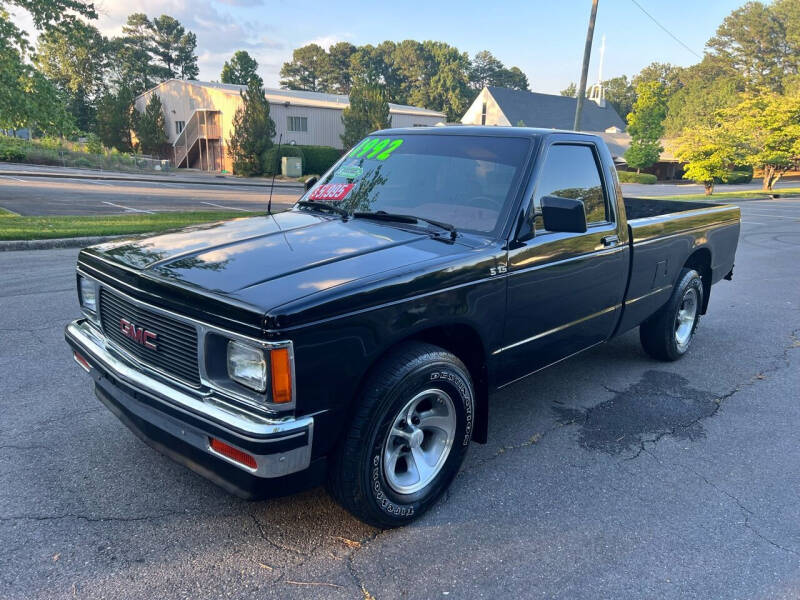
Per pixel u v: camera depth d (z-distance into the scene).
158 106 47.53
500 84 105.25
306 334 2.38
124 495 3.12
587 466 3.68
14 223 11.91
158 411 2.63
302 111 43.56
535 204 3.52
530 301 3.48
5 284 7.33
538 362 3.78
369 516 2.82
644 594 2.59
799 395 4.91
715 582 2.68
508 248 3.28
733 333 6.64
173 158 48.84
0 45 13.59
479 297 3.10
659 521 3.13
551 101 68.94
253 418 2.38
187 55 90.25
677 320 5.53
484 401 3.42
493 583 2.61
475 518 3.09
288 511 3.06
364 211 3.67
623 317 4.54
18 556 2.62
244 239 3.17
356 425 2.64
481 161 3.68
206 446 2.50
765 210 24.23
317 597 2.48
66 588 2.45
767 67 91.38
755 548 2.94
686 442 4.04
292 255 2.88
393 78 101.25
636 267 4.49
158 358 2.73
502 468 3.62
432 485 3.07
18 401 4.12
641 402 4.68
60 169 33.72
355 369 2.58
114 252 3.11
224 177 37.47
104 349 3.07
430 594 2.53
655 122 50.72
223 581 2.54
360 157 4.20
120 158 39.66
